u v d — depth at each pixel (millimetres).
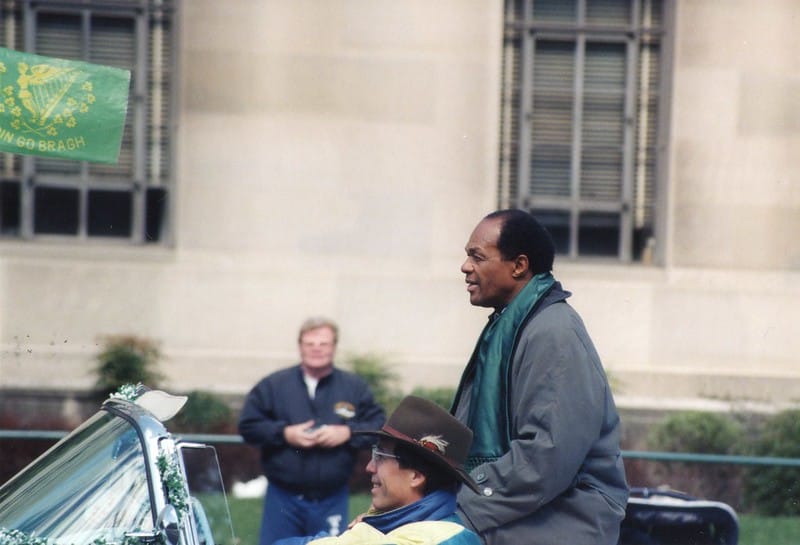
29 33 30062
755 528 22281
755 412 28031
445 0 29609
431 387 28547
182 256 29531
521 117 30891
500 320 11500
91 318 29141
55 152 12977
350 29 29469
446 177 29672
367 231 29609
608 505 11258
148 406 10875
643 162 30859
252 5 29438
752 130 30062
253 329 29344
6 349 28391
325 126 29500
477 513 10891
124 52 30203
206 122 29500
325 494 17484
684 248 30172
